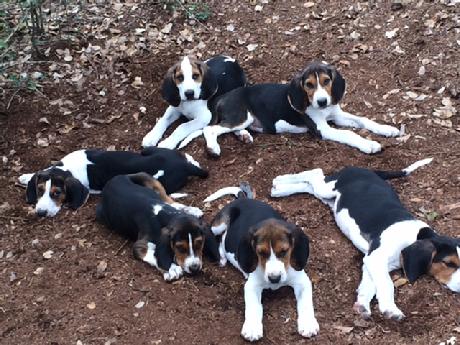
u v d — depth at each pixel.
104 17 2.66
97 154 1.99
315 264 1.64
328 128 2.05
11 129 2.21
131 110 2.27
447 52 2.29
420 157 1.95
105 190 1.84
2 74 2.36
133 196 1.76
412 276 1.50
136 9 2.68
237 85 2.26
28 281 1.67
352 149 2.01
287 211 1.82
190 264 1.60
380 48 2.38
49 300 1.61
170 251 1.63
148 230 1.70
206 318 1.52
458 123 2.05
